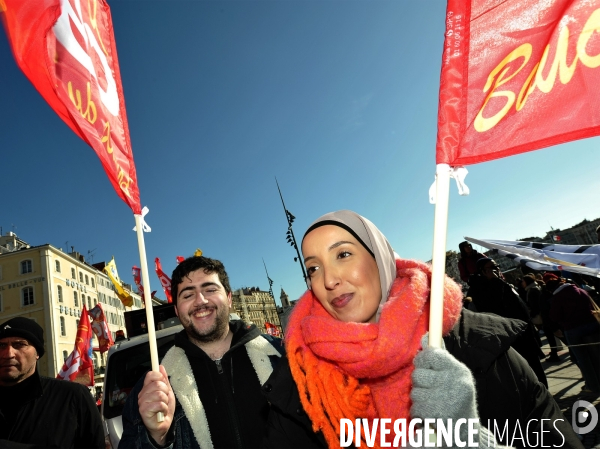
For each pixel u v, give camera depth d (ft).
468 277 18.30
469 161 4.26
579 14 4.52
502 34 4.63
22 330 8.50
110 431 11.89
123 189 6.03
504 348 4.11
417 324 4.53
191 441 6.64
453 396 3.24
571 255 18.56
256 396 7.17
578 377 20.39
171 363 7.42
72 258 146.61
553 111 4.36
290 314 5.92
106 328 34.81
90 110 5.75
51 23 4.77
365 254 4.92
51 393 8.81
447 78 4.56
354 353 4.37
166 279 36.42
